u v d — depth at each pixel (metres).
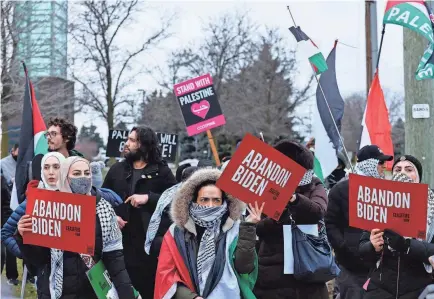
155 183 6.70
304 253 5.49
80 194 4.48
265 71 37.53
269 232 5.59
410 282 4.79
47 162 5.20
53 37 26.81
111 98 31.28
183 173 6.27
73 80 30.00
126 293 4.68
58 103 26.70
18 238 4.66
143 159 6.75
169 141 9.94
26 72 7.61
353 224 4.78
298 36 7.63
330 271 5.52
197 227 4.67
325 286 5.72
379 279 4.86
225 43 37.19
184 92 10.84
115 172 6.80
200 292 4.52
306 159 5.66
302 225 5.53
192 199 4.66
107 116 31.36
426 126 8.52
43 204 4.54
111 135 9.70
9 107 22.80
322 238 5.72
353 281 5.99
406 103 8.64
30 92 7.52
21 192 7.20
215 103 10.81
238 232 4.63
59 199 4.50
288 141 5.69
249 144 4.54
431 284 4.78
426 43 8.47
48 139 6.50
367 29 16.09
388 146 9.05
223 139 39.53
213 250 4.57
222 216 4.66
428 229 4.88
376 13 16.11
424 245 4.64
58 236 4.50
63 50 28.20
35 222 4.55
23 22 24.20
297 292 5.56
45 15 25.59
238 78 37.59
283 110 37.81
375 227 4.71
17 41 23.83
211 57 37.34
